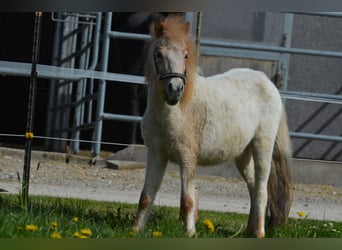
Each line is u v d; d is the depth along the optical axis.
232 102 10.12
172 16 9.63
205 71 18.33
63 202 11.37
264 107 10.64
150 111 9.55
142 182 15.74
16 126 21.34
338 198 16.31
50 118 18.62
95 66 17.44
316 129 18.98
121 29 18.83
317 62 19.03
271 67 18.61
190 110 9.60
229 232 10.62
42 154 16.92
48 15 21.06
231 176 17.39
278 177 11.01
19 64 16.42
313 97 17.69
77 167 16.48
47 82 21.33
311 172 17.67
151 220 10.34
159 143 9.58
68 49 18.62
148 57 9.52
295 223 11.38
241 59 18.45
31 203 10.14
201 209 13.05
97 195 13.59
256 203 10.58
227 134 10.01
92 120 20.20
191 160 9.61
